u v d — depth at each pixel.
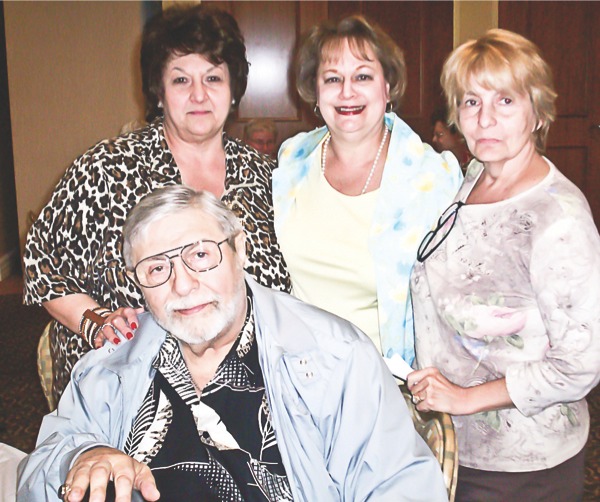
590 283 1.44
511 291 1.54
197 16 1.90
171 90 1.92
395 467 1.45
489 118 1.55
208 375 1.55
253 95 5.22
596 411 3.74
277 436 1.47
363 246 1.95
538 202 1.51
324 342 1.51
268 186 2.09
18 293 6.46
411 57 5.40
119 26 5.79
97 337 1.66
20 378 4.36
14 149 5.94
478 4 5.11
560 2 5.18
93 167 1.87
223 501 1.46
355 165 2.00
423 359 1.73
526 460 1.58
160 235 1.48
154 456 1.50
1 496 1.52
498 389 1.53
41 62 5.82
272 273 1.98
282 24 5.16
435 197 1.89
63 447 1.47
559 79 5.30
